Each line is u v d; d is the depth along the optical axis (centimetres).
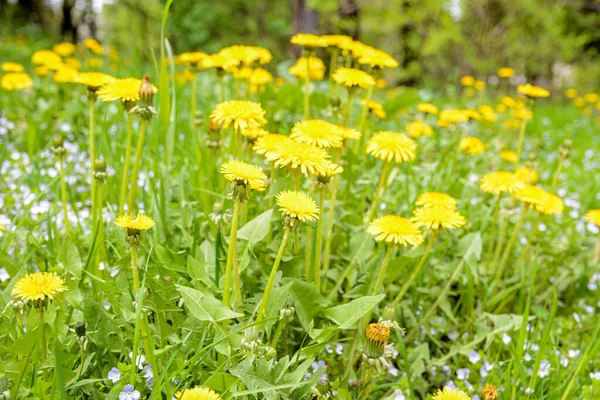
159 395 55
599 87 553
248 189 59
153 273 66
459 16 478
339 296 78
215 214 74
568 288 91
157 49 387
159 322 60
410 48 524
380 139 73
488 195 103
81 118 127
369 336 60
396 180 105
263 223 69
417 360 73
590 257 102
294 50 384
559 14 471
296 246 72
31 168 104
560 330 83
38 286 56
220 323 62
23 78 120
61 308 61
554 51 506
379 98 172
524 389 68
